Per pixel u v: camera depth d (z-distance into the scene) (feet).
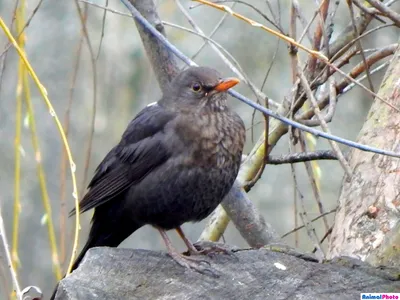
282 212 60.03
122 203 31.96
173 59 35.86
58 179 62.49
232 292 23.62
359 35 34.09
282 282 24.11
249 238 35.96
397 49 33.60
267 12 56.44
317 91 40.86
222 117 31.22
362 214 29.12
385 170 29.66
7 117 61.11
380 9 31.71
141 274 24.00
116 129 59.88
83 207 32.01
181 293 23.45
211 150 30.66
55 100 61.57
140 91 60.13
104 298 22.86
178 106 31.63
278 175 60.64
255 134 55.83
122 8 59.98
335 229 29.89
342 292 23.75
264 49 59.67
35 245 65.62
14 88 60.39
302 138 35.45
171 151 30.76
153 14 35.45
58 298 23.03
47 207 30.63
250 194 60.49
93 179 33.04
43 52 62.03
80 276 23.59
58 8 62.54
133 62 60.29
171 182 30.73
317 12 33.09
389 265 26.45
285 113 36.09
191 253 29.19
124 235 33.24
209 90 31.24
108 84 60.23
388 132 30.78
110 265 24.13
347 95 60.75
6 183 62.54
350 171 30.35
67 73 61.57
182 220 31.53
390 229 28.17
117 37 60.03
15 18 31.48
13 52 59.82
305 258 26.03
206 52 59.06
